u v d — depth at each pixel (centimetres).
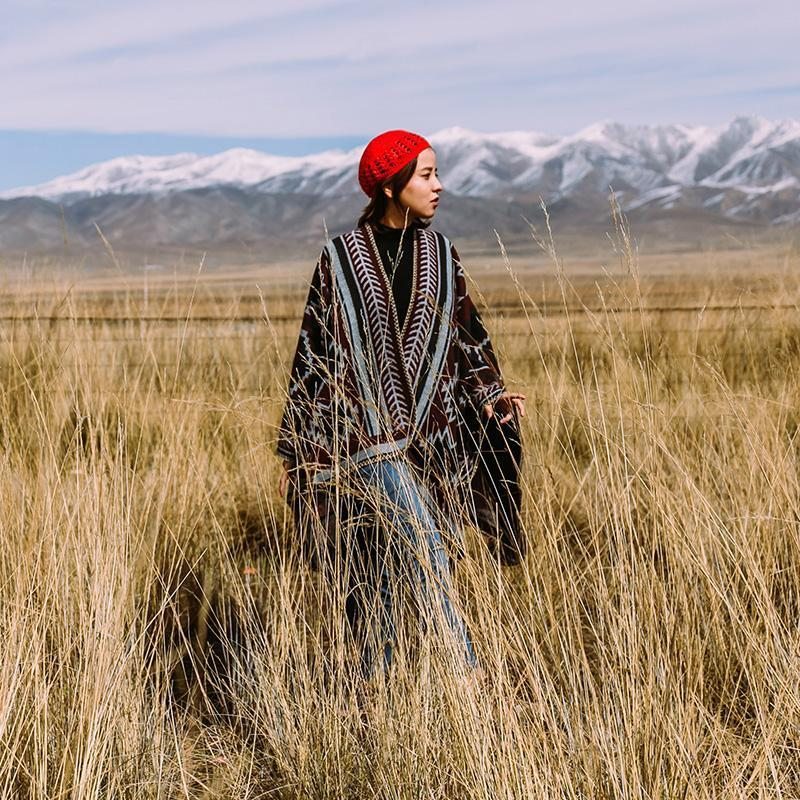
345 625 301
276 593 343
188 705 306
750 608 319
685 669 285
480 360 306
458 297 307
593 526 341
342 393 289
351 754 260
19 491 344
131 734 263
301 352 304
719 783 246
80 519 305
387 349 296
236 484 471
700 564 308
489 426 310
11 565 299
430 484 296
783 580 336
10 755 240
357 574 300
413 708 254
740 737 270
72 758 246
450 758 241
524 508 362
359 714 274
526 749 230
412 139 301
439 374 298
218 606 364
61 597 288
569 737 236
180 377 565
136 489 387
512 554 307
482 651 272
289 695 287
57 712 257
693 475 393
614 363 308
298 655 291
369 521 297
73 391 387
